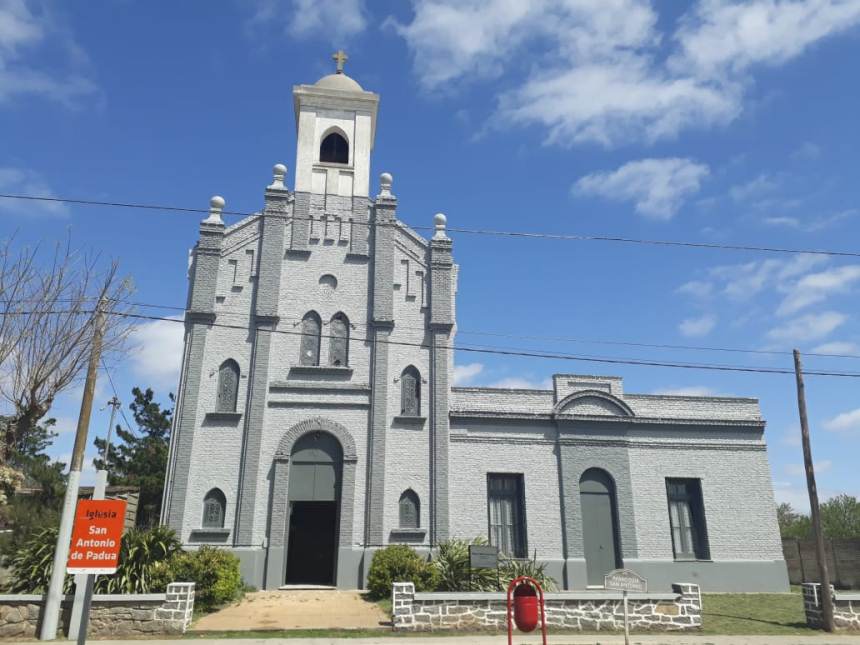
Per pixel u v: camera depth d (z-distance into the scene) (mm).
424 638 15438
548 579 20734
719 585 24891
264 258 25656
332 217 26938
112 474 38625
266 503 23203
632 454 26031
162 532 19156
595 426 26000
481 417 25297
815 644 15359
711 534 25531
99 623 15664
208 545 21188
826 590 17500
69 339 17125
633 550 24812
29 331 16891
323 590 22203
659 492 25734
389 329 25703
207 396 23969
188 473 22984
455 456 24859
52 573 15734
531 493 24922
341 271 26266
